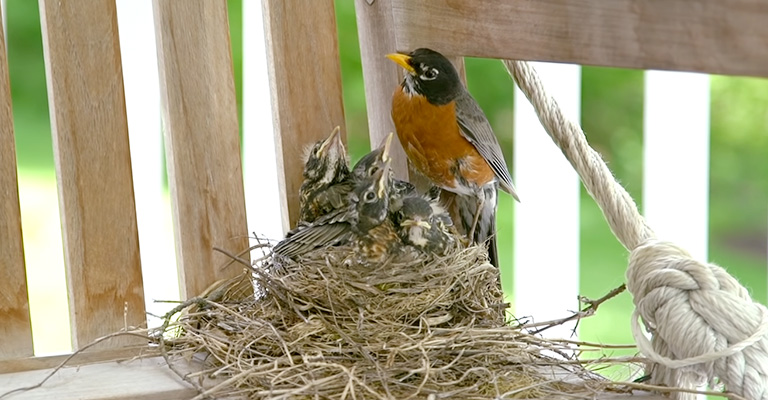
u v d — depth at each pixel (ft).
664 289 12.88
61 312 36.22
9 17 40.27
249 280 15.03
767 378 12.44
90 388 12.67
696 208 21.94
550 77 21.12
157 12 14.79
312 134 15.79
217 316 14.03
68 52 14.23
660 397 12.81
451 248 15.58
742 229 44.27
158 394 12.41
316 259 14.69
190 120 14.90
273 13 15.55
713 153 44.80
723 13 10.81
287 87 15.65
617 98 43.24
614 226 14.32
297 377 12.30
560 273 21.79
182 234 14.87
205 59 14.99
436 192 17.83
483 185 17.54
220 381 12.64
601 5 12.32
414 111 16.58
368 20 16.39
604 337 34.94
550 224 21.77
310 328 13.11
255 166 21.29
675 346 12.75
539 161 21.77
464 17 14.55
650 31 11.71
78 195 14.32
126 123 14.57
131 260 14.60
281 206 15.93
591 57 12.55
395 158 17.65
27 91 40.34
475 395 12.24
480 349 12.91
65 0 14.21
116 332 14.12
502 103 40.78
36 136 39.96
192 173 14.94
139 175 21.77
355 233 15.14
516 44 13.69
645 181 22.26
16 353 13.92
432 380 12.46
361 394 11.97
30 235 38.32
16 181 13.89
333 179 15.76
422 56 16.14
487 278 14.90
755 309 12.61
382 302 13.92
